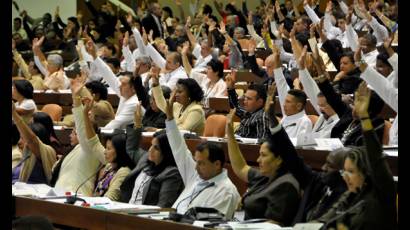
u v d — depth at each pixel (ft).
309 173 32.12
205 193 35.24
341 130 40.68
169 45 79.87
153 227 31.32
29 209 36.88
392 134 41.42
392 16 83.97
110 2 108.78
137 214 32.83
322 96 42.57
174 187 37.63
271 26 83.05
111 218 33.22
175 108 50.55
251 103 45.03
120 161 40.96
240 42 82.79
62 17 111.75
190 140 44.06
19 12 108.37
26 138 43.65
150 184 38.04
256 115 44.98
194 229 29.68
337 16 87.30
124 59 75.97
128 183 39.65
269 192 32.07
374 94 38.19
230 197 35.06
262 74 61.82
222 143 42.50
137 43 73.05
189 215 32.07
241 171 36.35
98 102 54.70
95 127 45.52
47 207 36.14
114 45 93.25
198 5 116.37
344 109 40.96
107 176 41.34
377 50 63.16
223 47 77.97
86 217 34.35
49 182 44.24
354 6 81.76
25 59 92.48
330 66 68.08
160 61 68.03
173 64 62.85
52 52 94.89
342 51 64.23
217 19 107.76
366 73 41.70
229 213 34.96
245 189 41.83
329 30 80.79
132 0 116.06
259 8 101.24
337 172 30.09
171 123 37.76
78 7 122.11
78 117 43.27
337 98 40.93
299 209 31.32
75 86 43.68
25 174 44.06
